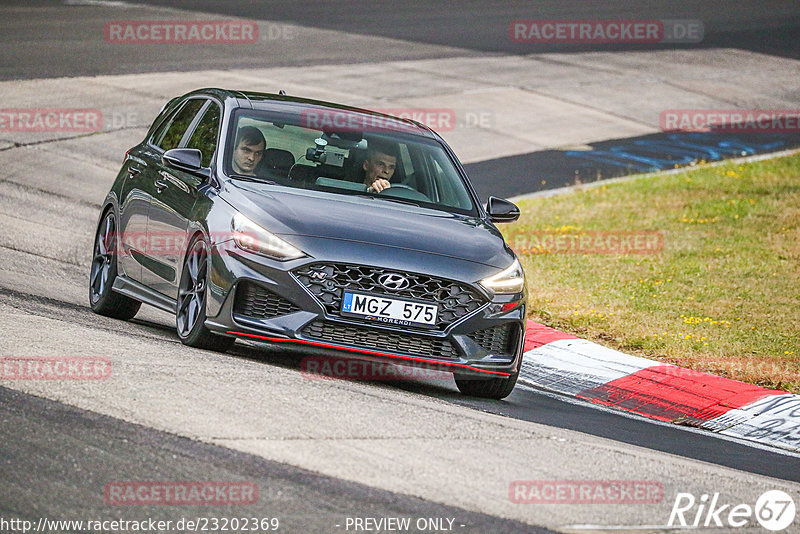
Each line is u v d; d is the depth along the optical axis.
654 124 93.62
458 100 92.25
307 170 29.67
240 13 124.00
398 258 26.48
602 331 38.84
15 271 38.22
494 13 141.88
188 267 28.27
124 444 19.00
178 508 16.66
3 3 116.94
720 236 58.66
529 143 82.31
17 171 58.47
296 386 24.31
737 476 22.98
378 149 31.16
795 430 30.06
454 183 31.67
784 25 148.38
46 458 18.00
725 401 31.89
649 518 18.77
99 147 66.12
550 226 59.41
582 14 146.38
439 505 18.00
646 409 31.69
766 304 45.06
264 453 19.33
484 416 25.19
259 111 31.36
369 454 20.08
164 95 80.56
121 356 24.95
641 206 65.44
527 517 17.98
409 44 114.81
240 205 27.33
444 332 26.69
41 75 82.00
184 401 21.75
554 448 22.59
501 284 27.45
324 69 97.81
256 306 26.17
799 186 72.25
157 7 121.38
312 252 26.06
